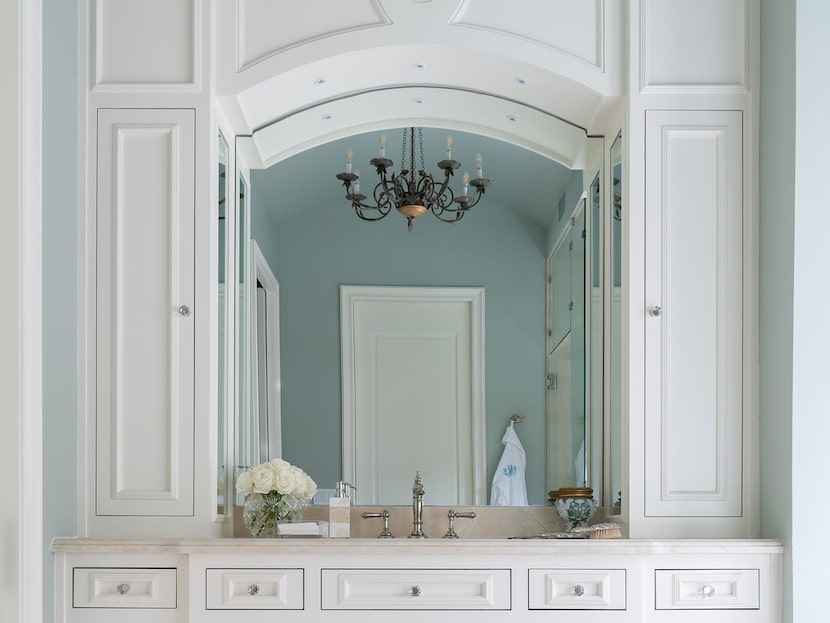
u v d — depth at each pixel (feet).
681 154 10.64
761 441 10.43
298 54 10.69
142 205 10.55
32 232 9.57
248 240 12.19
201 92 10.61
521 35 10.78
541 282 12.38
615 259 11.42
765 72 10.55
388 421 12.17
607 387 11.83
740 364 10.51
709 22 10.72
